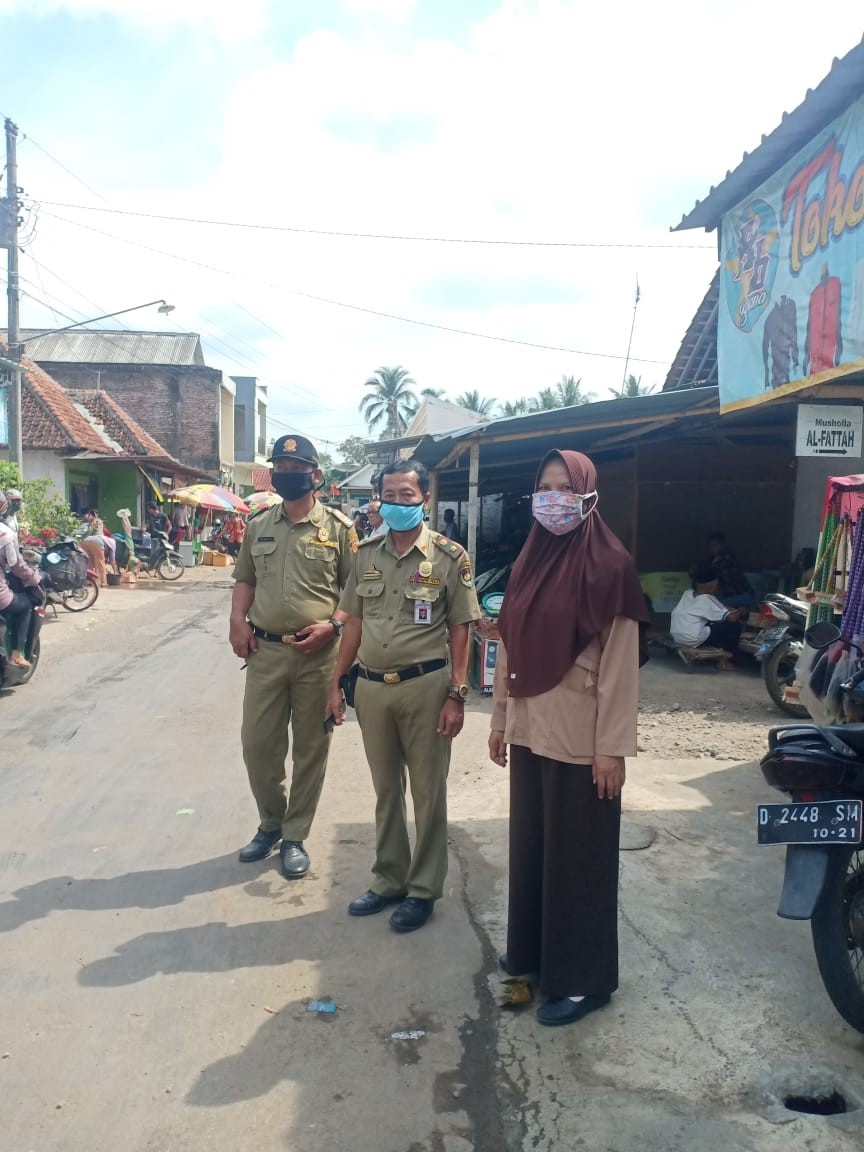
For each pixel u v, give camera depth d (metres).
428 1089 2.72
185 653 10.59
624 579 2.90
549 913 3.04
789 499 11.38
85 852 4.52
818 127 5.49
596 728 2.93
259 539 4.29
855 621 4.32
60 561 13.10
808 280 5.62
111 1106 2.64
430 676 3.70
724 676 9.24
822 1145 2.46
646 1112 2.60
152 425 35.28
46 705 7.77
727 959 3.44
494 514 19.89
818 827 2.75
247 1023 3.05
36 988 3.26
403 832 3.93
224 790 5.49
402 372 58.91
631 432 9.84
